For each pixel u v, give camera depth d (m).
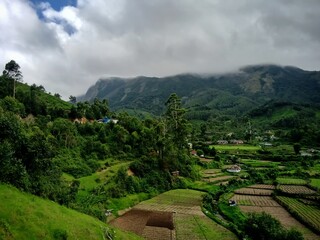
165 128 138.25
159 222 71.25
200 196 98.88
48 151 55.34
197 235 63.47
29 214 38.97
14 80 142.38
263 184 121.81
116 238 49.22
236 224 71.31
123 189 92.00
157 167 113.50
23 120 117.50
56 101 183.75
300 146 192.25
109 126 130.12
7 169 46.34
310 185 112.75
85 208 63.44
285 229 61.94
